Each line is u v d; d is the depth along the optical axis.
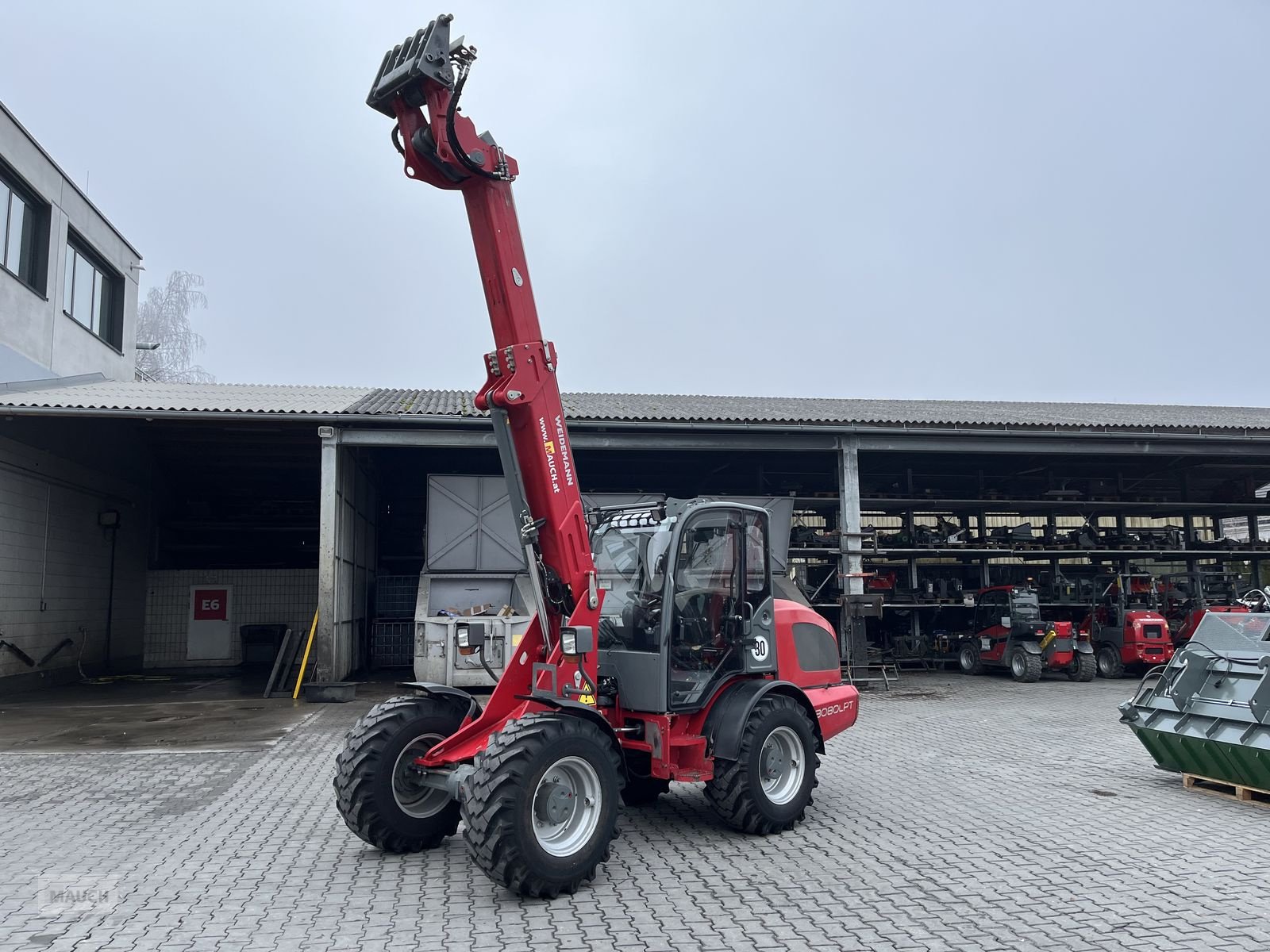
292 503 21.94
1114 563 21.44
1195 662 7.68
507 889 4.86
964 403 23.05
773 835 6.20
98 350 22.17
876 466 20.62
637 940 4.32
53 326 19.69
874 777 8.12
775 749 6.37
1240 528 24.20
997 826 6.43
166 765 8.75
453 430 14.22
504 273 5.44
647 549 6.21
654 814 6.75
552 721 5.04
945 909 4.73
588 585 5.64
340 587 15.09
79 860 5.64
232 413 13.54
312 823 6.52
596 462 19.88
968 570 20.95
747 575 6.50
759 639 6.52
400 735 5.69
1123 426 15.34
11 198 18.27
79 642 17.05
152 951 4.21
